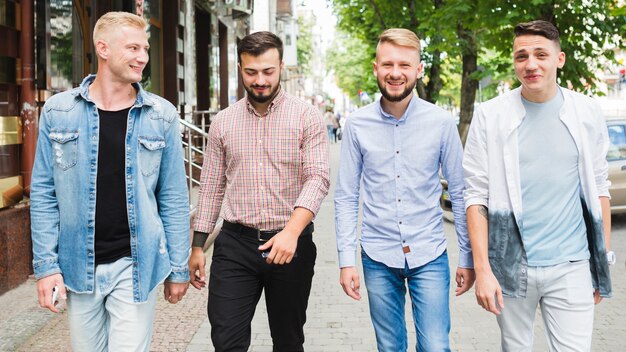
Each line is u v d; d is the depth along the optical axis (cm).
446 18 1245
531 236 290
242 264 335
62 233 277
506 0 1112
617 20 1101
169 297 297
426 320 317
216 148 347
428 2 1719
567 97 290
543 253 288
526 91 289
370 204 329
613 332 512
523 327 302
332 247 888
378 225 326
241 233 336
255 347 477
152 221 282
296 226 315
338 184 336
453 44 1559
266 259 326
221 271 335
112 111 279
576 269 288
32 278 640
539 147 289
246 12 1950
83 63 949
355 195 336
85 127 275
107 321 294
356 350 471
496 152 294
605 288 289
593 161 294
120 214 278
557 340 293
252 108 336
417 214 322
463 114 1684
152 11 1262
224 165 349
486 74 1491
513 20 1109
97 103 279
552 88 288
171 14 1325
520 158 291
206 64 1720
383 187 325
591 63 1202
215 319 330
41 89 685
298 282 341
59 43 746
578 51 1138
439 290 318
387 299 328
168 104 293
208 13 1714
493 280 293
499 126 293
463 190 324
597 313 565
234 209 338
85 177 274
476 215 299
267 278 340
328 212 1270
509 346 305
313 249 347
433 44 1658
